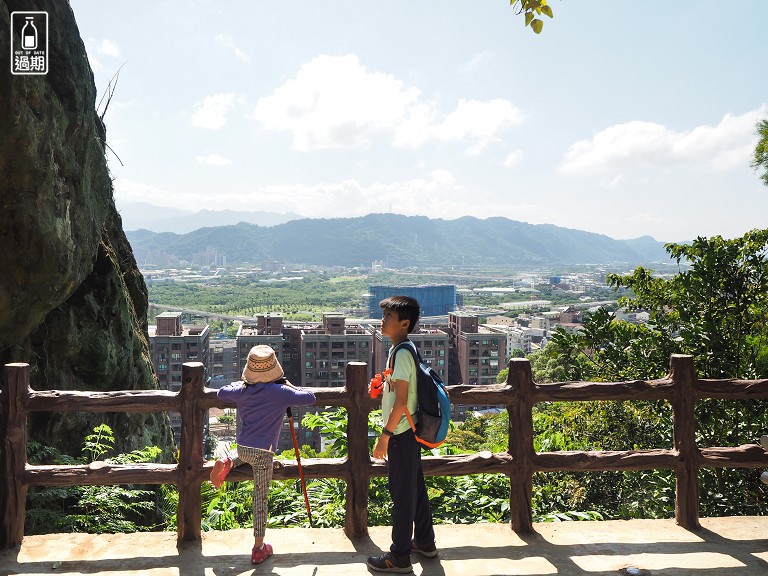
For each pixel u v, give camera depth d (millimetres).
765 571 3670
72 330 7906
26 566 3645
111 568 3645
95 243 7164
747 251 6773
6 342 5535
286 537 4109
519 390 4113
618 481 7430
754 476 6051
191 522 3967
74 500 6273
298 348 126250
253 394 3713
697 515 4316
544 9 5301
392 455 3592
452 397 4086
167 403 3898
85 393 3865
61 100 6176
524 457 4133
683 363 4246
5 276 5203
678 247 7664
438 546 4004
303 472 3982
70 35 6656
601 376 7742
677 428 4266
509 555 3869
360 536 4102
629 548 3986
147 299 11977
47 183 5488
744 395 4227
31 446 6254
